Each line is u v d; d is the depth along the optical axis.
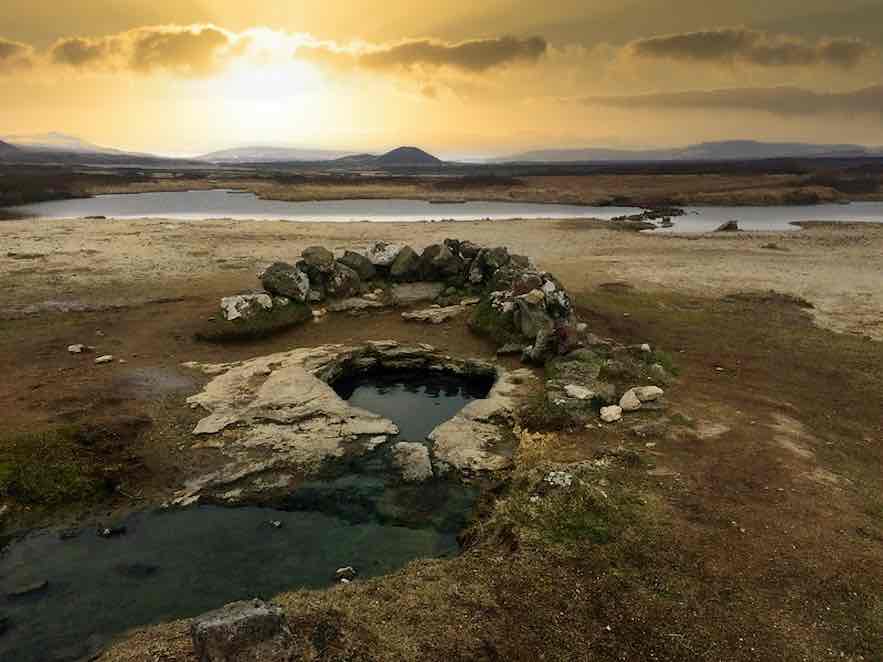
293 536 8.83
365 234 36.69
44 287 21.62
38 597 7.48
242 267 25.78
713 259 30.64
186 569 8.06
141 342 16.23
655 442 10.81
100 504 9.45
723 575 7.29
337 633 6.21
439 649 6.15
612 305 21.22
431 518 9.27
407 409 13.55
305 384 13.36
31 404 12.17
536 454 10.49
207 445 11.05
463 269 21.75
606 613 6.71
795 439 11.09
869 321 19.98
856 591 7.07
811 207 65.94
